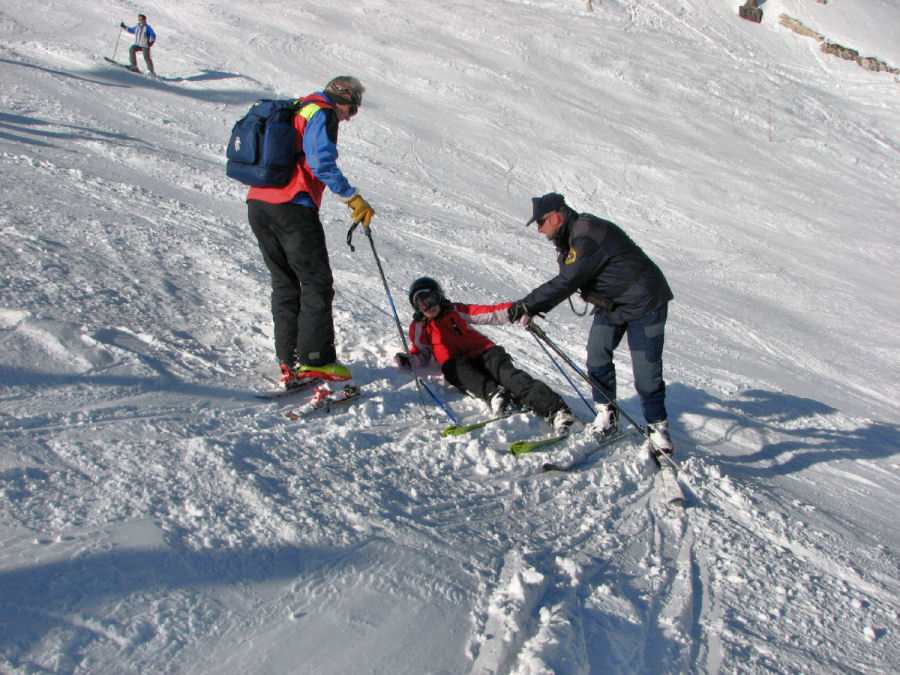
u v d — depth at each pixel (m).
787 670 2.42
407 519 2.70
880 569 3.38
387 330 5.08
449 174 14.59
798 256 13.47
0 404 2.79
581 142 17.91
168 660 1.76
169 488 2.44
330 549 2.34
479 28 24.30
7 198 5.65
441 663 2.00
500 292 7.54
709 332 8.40
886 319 10.82
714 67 25.75
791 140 21.33
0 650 1.64
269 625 1.96
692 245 13.23
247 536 2.29
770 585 3.00
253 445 2.90
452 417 3.94
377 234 8.79
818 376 7.71
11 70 12.93
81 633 1.75
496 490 3.25
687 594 2.77
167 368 3.53
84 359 3.31
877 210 17.30
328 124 3.42
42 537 2.04
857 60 28.70
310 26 22.39
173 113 13.43
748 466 4.51
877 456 5.20
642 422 4.73
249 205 3.60
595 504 3.40
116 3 21.42
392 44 21.92
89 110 11.78
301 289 3.73
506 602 2.28
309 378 3.74
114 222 5.86
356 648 1.96
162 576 2.01
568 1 29.22
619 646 2.29
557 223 3.84
